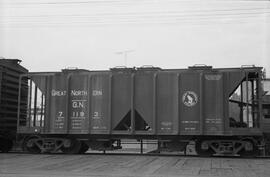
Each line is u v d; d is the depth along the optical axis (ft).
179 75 64.34
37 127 68.49
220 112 62.44
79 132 66.80
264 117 65.51
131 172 42.83
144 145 76.38
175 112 63.77
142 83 65.57
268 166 49.16
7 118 72.64
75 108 67.41
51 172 42.65
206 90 63.36
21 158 59.00
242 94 64.54
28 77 70.13
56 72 69.46
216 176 39.83
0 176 39.45
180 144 64.64
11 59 77.71
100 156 62.54
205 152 63.98
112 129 65.67
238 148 62.03
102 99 66.59
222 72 63.31
